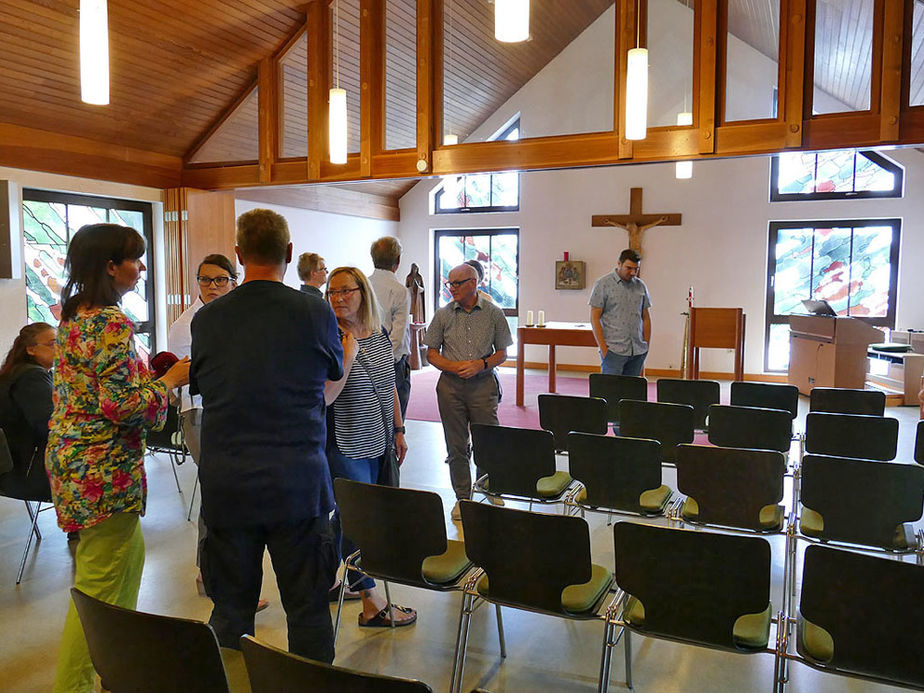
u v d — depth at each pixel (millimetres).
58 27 5008
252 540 1888
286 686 1317
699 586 1919
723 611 1913
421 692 1190
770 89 4918
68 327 1944
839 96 5070
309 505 1886
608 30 5738
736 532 2805
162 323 7219
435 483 4746
